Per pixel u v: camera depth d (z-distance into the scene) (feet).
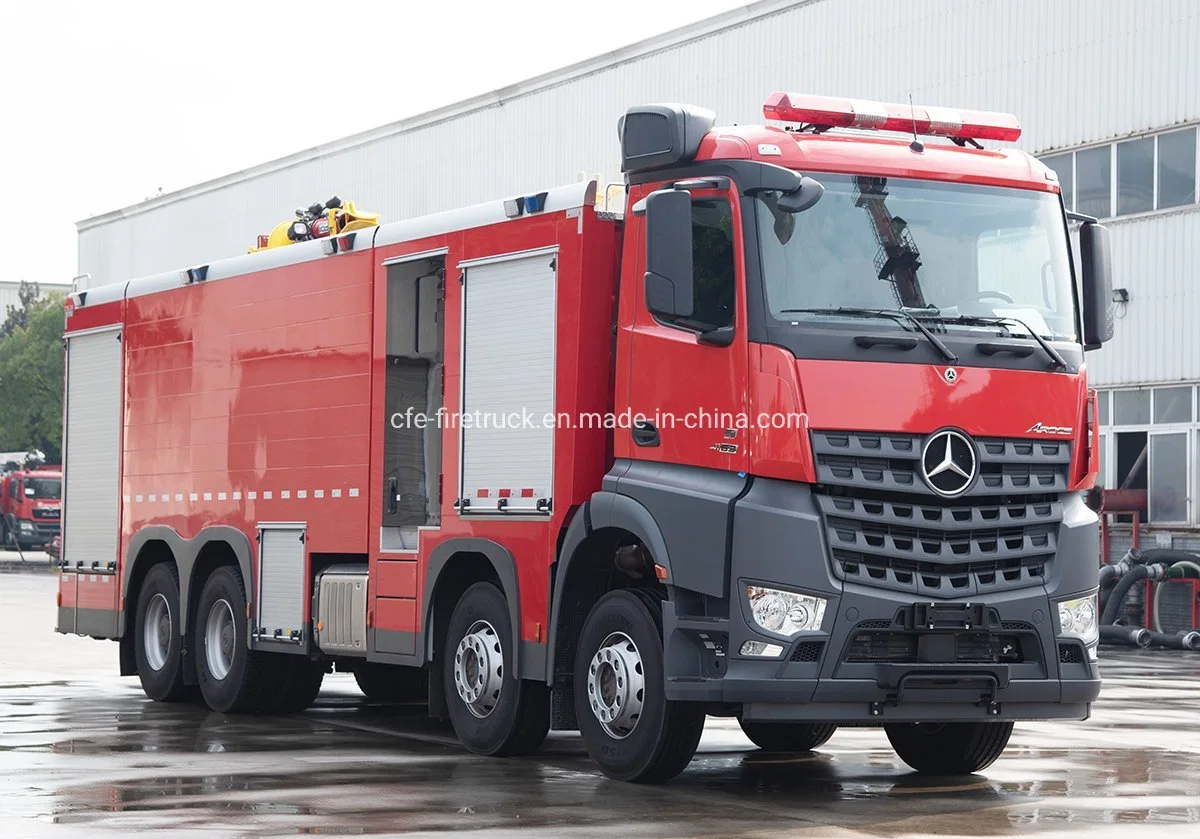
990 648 30.27
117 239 189.06
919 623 29.27
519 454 34.45
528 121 128.57
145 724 42.52
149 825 26.71
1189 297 85.05
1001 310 30.89
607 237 33.30
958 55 95.61
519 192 129.29
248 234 163.53
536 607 33.65
